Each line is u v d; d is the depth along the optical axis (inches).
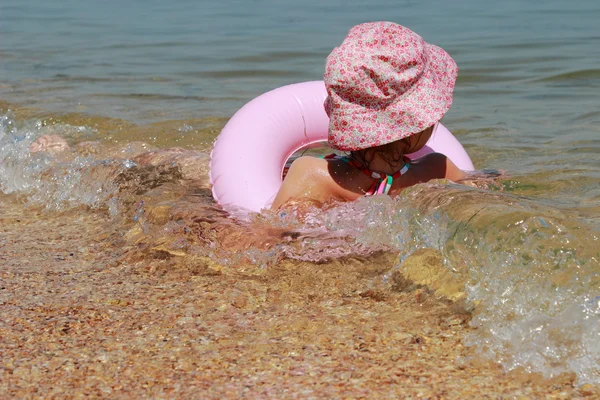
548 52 329.1
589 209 122.4
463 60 319.6
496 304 98.0
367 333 97.4
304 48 359.9
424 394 82.7
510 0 547.2
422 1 559.5
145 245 132.6
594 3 509.4
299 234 122.7
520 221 105.0
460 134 199.9
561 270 96.7
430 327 98.0
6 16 509.4
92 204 161.0
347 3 559.2
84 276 121.3
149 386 86.0
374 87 113.0
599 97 239.9
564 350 87.4
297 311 105.2
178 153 178.5
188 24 460.8
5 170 181.2
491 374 86.0
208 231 129.4
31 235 144.3
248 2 578.2
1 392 85.2
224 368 89.7
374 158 122.0
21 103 249.3
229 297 110.7
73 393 84.8
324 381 86.0
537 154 174.9
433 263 110.5
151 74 304.2
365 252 119.3
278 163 142.6
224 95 263.0
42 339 98.2
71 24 469.1
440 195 117.3
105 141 204.1
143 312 106.3
